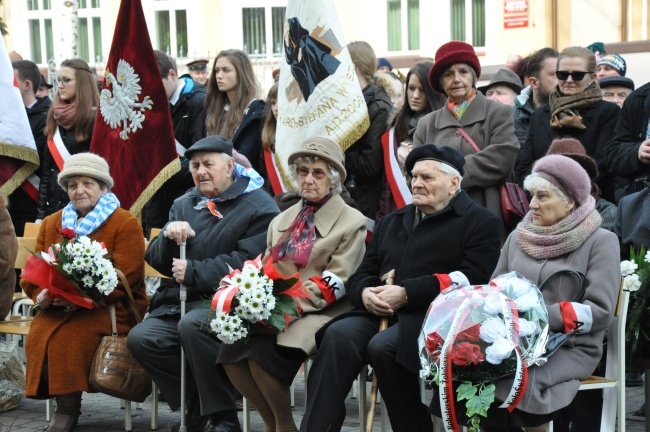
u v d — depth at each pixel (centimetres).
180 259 794
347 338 703
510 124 843
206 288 786
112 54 1030
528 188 691
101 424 864
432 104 906
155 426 840
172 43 2584
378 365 687
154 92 1016
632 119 843
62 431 821
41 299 823
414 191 722
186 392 808
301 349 718
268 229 798
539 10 2262
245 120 1001
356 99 916
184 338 770
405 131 911
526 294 620
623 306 672
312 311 741
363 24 2425
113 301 825
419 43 2395
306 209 774
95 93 1095
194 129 1058
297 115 928
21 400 968
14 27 2648
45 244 870
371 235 828
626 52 1419
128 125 1021
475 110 850
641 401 896
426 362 620
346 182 923
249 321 713
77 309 828
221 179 820
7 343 929
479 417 605
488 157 821
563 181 677
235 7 2544
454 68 850
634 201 799
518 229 703
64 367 807
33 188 1152
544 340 615
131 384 803
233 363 732
